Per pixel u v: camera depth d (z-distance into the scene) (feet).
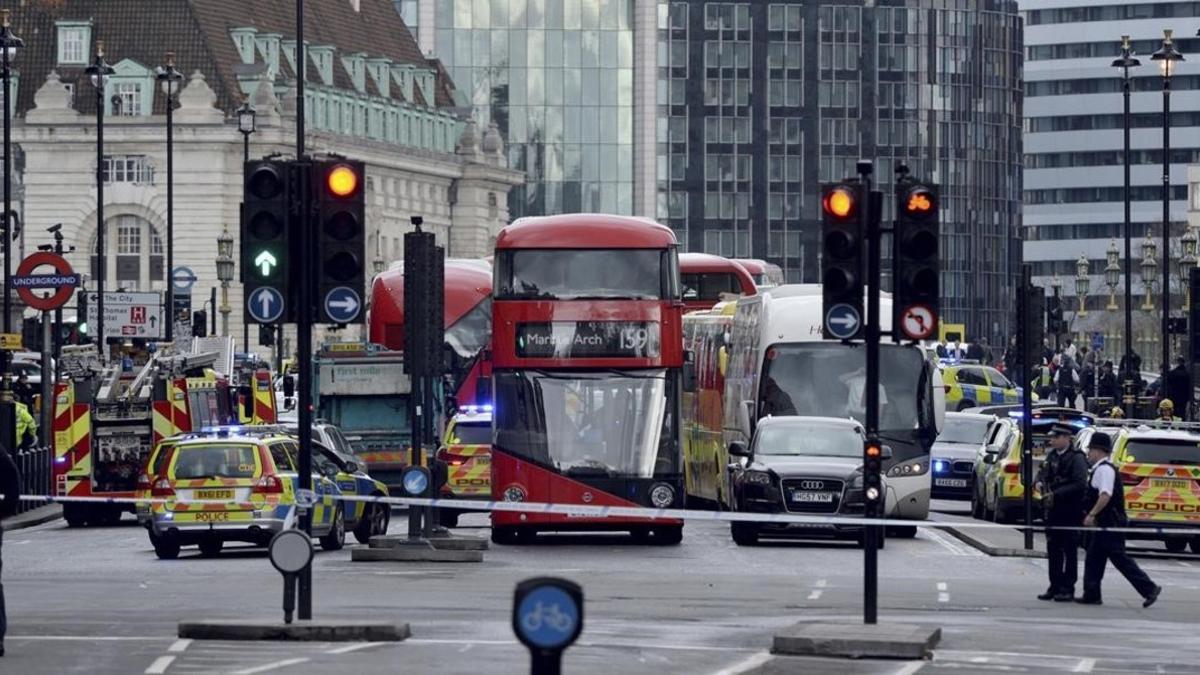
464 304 458.91
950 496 474.90
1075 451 241.35
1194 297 393.50
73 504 385.09
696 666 173.88
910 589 255.70
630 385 323.37
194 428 390.21
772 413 363.97
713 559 302.25
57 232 544.21
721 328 409.28
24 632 195.72
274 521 298.15
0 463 179.83
